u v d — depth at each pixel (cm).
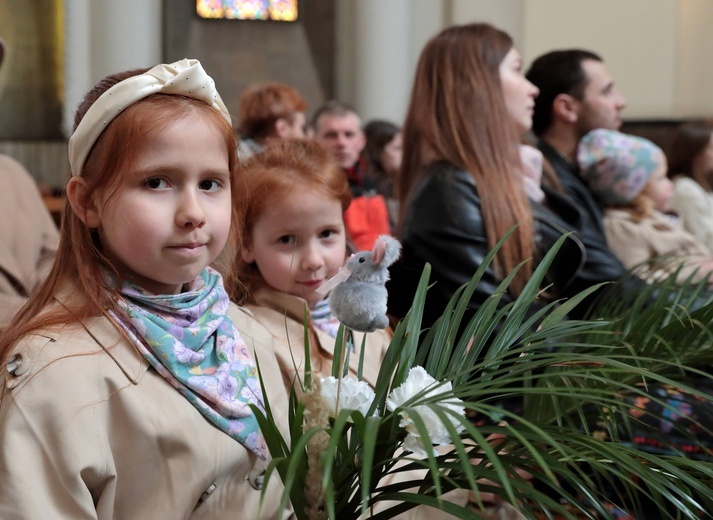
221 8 892
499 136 219
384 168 471
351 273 121
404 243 219
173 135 125
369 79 765
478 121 219
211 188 131
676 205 413
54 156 792
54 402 121
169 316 133
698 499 138
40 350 125
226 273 163
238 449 133
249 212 173
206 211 129
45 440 120
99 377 125
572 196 267
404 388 112
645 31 726
